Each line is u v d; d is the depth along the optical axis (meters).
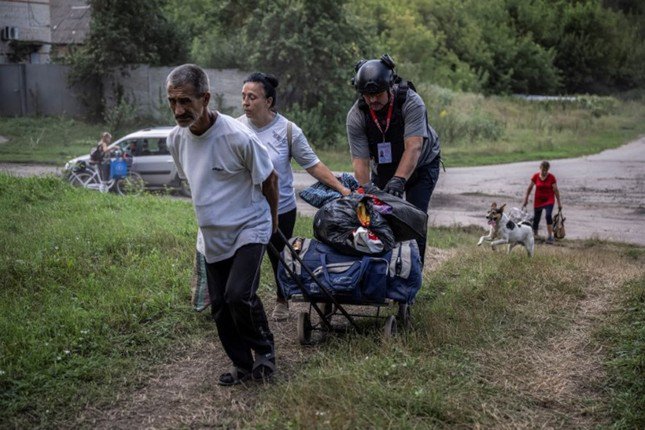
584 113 47.19
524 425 3.90
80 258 6.75
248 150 4.07
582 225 15.22
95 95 30.94
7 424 3.96
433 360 4.67
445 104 37.41
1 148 24.55
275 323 5.79
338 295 4.96
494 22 62.25
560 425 3.93
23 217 8.69
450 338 5.13
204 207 4.14
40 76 31.05
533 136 36.09
